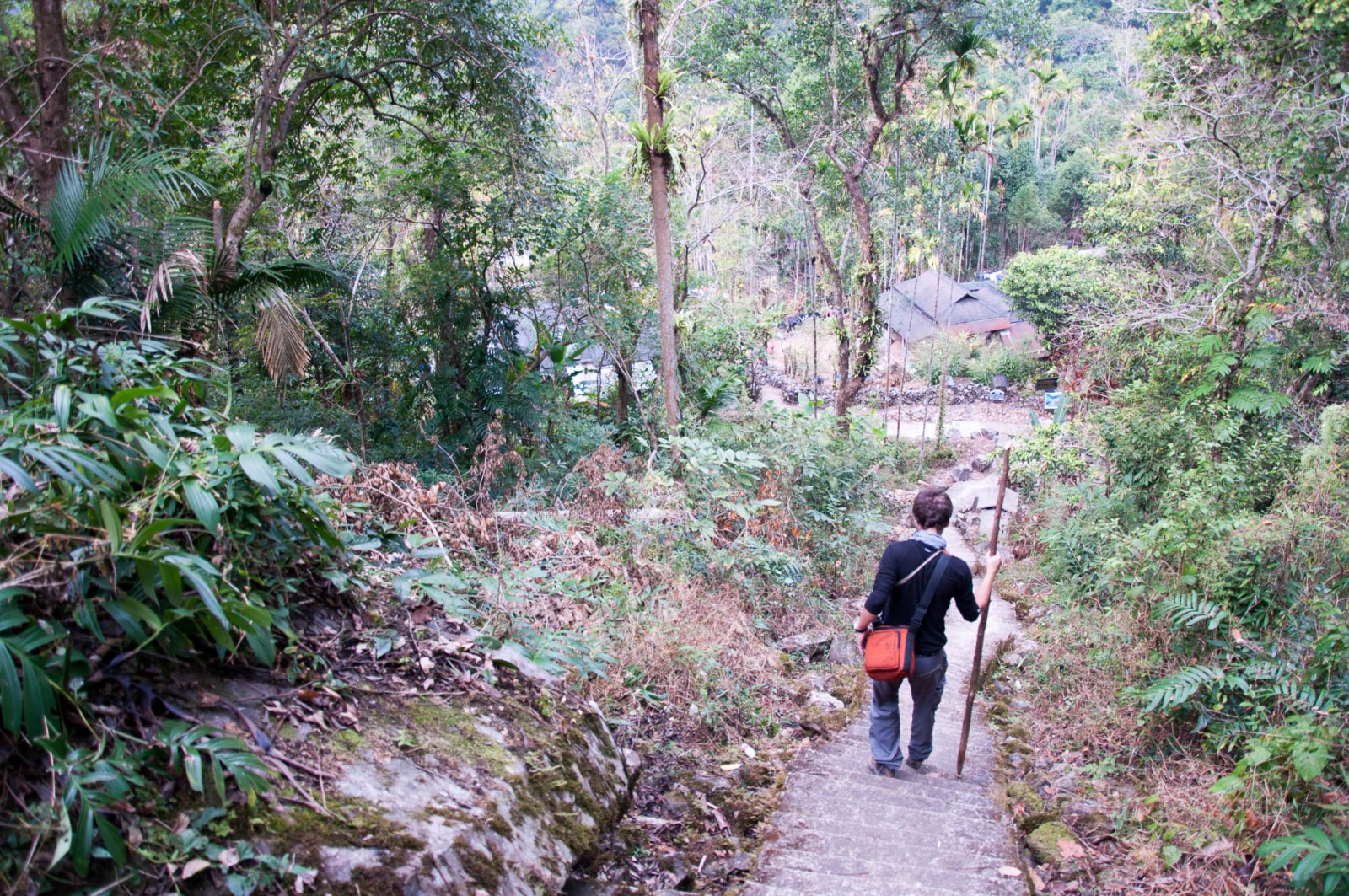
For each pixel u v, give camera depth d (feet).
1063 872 11.84
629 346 50.29
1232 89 36.50
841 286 74.02
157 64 35.14
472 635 11.61
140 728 7.22
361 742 8.70
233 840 6.99
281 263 29.55
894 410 102.83
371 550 12.13
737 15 64.39
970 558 44.34
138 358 9.95
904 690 21.89
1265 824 11.75
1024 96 216.13
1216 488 23.73
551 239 45.65
